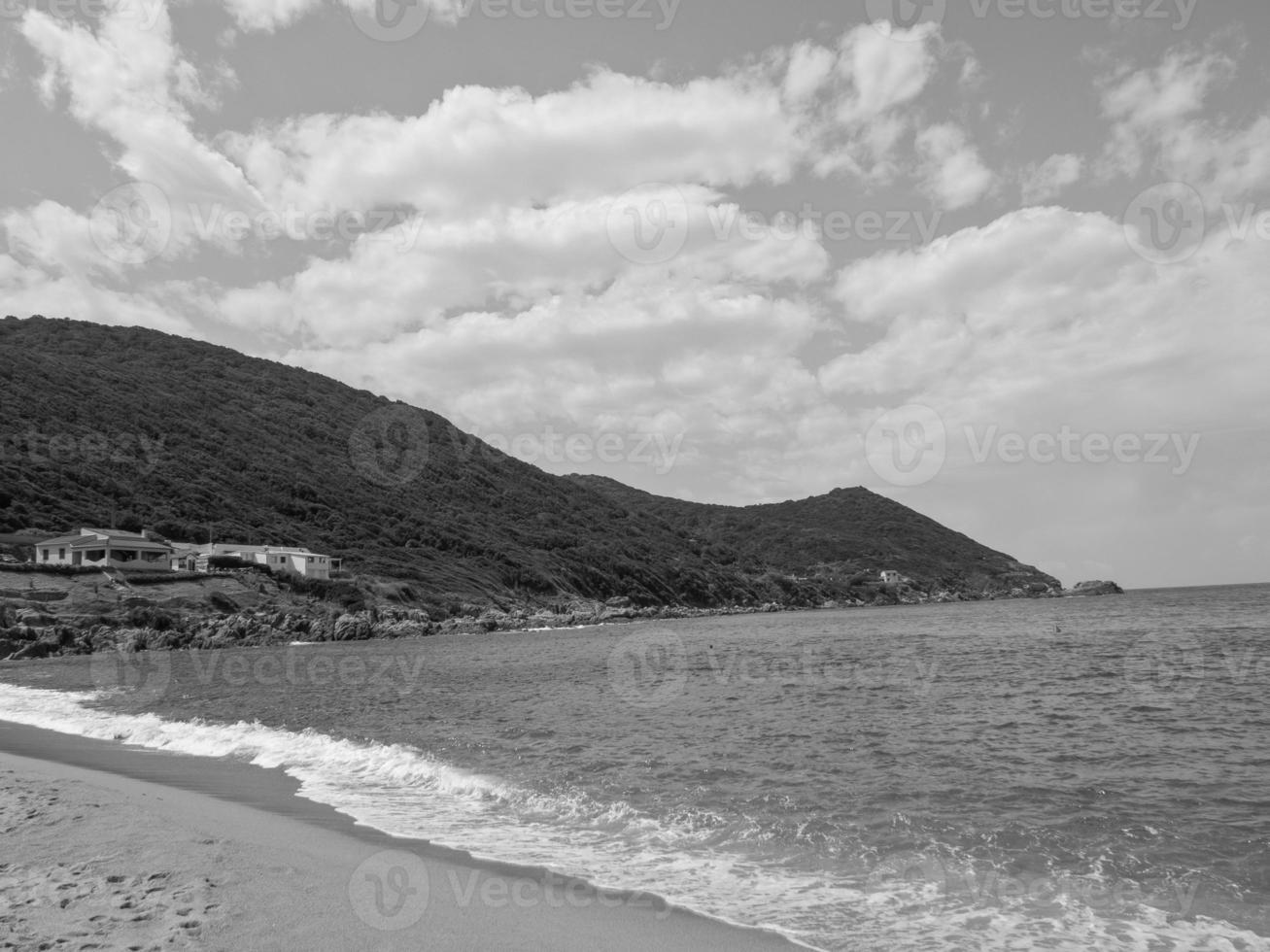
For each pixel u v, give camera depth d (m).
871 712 21.58
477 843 10.35
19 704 27.69
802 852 10.13
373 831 10.93
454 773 15.05
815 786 13.64
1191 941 7.42
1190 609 84.75
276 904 7.72
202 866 8.87
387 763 16.16
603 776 14.65
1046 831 10.91
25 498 74.44
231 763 16.44
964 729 18.73
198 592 69.75
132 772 15.30
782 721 20.44
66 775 14.89
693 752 16.70
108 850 9.45
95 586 64.69
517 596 102.06
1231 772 13.95
